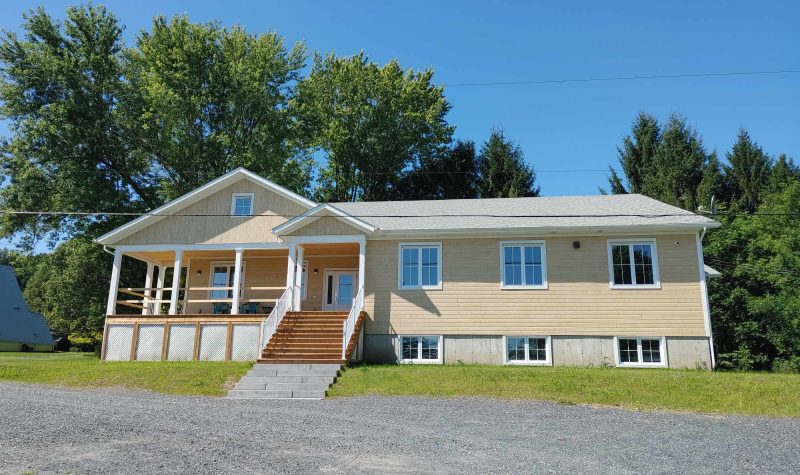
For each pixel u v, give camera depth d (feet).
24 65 96.73
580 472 23.57
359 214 75.77
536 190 137.39
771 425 34.17
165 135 105.19
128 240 73.97
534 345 63.41
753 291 90.99
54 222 98.68
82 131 98.07
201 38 106.73
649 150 133.39
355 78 136.26
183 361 62.54
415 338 65.26
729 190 124.26
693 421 35.04
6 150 97.09
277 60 121.29
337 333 60.18
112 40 105.81
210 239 73.00
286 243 71.46
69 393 46.03
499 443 28.63
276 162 114.01
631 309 62.13
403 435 30.17
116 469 22.81
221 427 31.55
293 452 26.09
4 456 24.68
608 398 41.39
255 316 64.44
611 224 63.00
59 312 163.02
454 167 143.13
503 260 65.46
